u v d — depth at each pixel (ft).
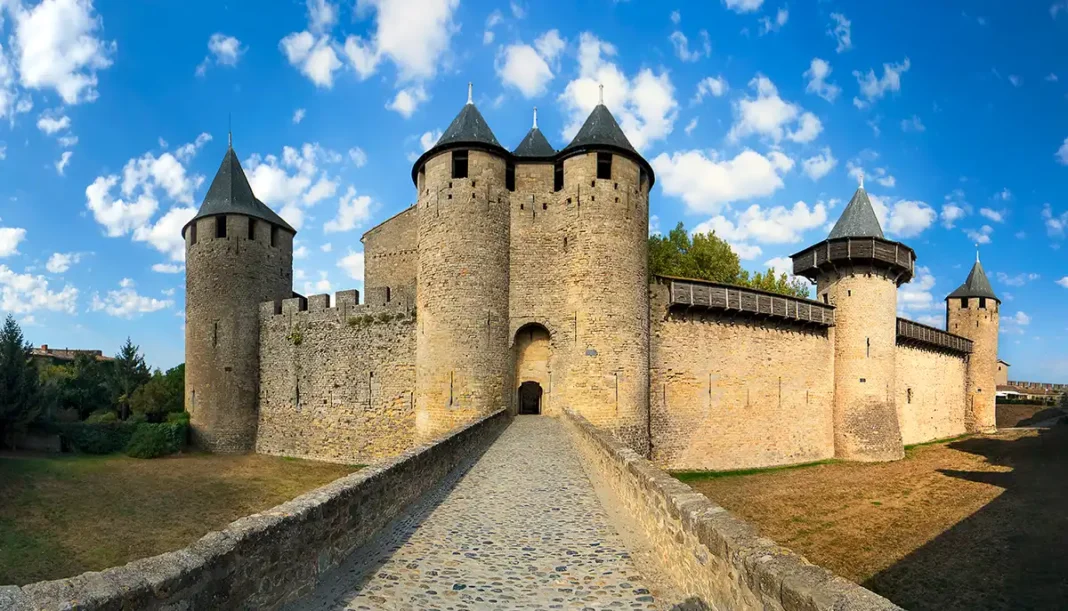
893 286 90.27
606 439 33.35
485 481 31.50
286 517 14.57
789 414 83.35
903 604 31.07
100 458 76.84
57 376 110.52
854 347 87.76
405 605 15.16
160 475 67.31
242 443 85.30
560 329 65.98
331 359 80.28
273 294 91.04
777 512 50.98
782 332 84.28
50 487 58.49
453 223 64.85
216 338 85.40
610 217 65.21
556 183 71.82
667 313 74.74
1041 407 165.99
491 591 16.19
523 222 68.28
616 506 26.00
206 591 11.25
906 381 106.93
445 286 64.34
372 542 20.38
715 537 12.92
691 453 74.54
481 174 65.92
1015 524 46.37
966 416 132.87
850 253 87.30
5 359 79.92
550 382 67.72
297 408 82.79
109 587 9.27
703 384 76.28
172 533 45.47
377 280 92.94
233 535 12.63
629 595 15.92
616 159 66.28
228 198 87.92
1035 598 31.55
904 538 42.78
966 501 55.16
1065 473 69.87
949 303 138.21
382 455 74.43
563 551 19.65
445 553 19.47
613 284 64.39
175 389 103.30
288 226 94.43
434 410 63.21
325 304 82.17
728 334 78.95
